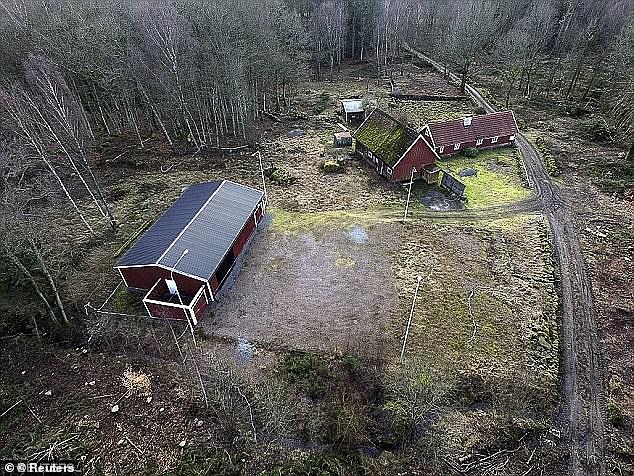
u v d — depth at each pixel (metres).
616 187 43.88
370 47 89.38
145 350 27.98
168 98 49.66
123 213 40.44
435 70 80.00
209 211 34.56
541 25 76.81
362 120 59.91
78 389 25.89
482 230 38.16
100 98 54.44
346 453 22.50
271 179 45.81
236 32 52.59
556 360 27.45
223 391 25.06
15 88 39.66
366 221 38.94
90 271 34.03
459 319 29.92
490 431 23.62
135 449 23.05
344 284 32.66
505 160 49.28
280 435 23.23
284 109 63.50
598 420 24.50
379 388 25.33
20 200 32.66
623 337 29.19
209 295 30.83
